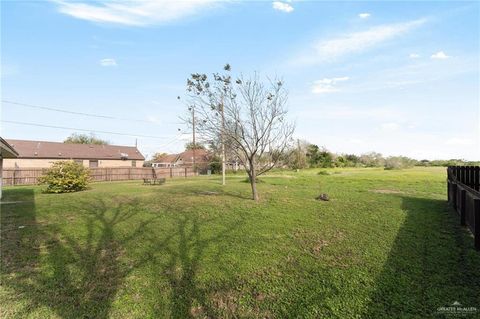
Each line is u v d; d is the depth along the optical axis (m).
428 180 18.69
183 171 40.31
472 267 4.66
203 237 6.92
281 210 9.48
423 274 4.55
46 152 39.06
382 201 10.52
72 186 18.00
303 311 3.88
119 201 12.81
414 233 6.48
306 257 5.52
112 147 47.91
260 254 5.75
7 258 5.99
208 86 13.25
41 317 4.01
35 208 11.38
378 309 3.77
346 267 4.99
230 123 11.98
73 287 4.79
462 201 6.81
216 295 4.44
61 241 7.01
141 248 6.36
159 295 4.49
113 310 4.15
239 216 8.84
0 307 4.23
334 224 7.57
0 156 14.84
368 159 51.69
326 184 18.30
